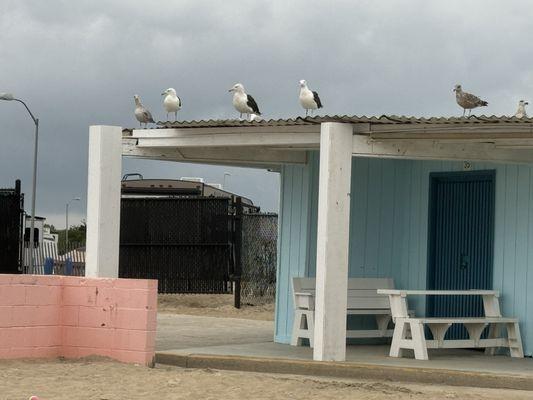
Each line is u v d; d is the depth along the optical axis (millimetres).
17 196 26844
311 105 15859
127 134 16781
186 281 26688
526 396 12438
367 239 17266
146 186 29078
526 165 15531
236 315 25000
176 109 16469
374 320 17266
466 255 16609
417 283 17031
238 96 16172
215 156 17031
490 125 13773
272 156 17016
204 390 11930
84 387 11930
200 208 26750
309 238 17047
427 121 13883
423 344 14773
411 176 17250
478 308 16375
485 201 16406
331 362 13969
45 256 37812
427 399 11773
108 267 16062
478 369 13773
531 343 15547
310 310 16297
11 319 13664
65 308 14156
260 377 13109
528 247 15711
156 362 15008
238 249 26422
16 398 11164
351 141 14305
